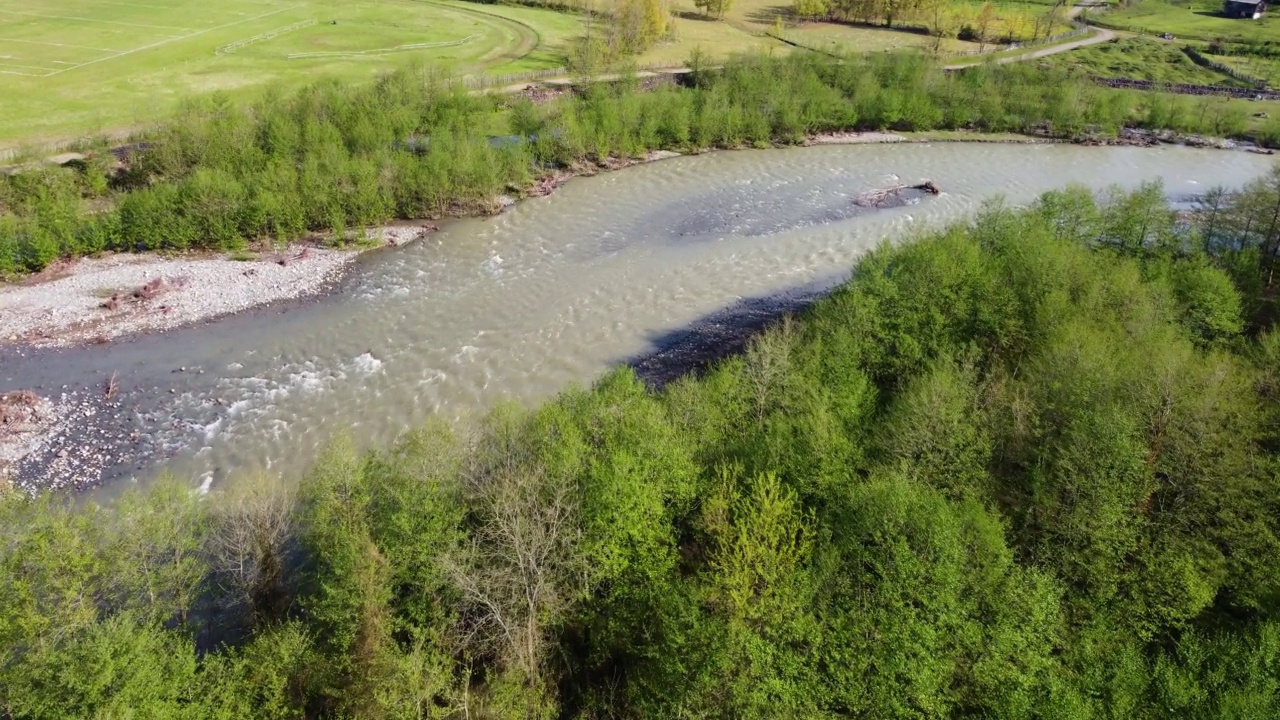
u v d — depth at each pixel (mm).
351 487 38156
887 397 50875
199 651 35656
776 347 50688
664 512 35906
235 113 98250
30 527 33375
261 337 66688
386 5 195375
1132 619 33438
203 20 169000
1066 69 149375
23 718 27219
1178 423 38562
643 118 114125
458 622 34000
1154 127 131500
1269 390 45594
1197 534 35812
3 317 67188
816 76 131125
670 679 29781
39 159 90000
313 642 33312
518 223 90125
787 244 86000
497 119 117438
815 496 37594
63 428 55031
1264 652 29688
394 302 72875
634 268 80000
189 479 51031
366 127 95375
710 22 193250
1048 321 50781
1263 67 160000
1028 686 29703
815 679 29438
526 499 35562
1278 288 66062
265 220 81688
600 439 40844
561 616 33344
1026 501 38469
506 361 64438
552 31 174750
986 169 111938
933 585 30891
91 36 149500
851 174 108500
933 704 28906
